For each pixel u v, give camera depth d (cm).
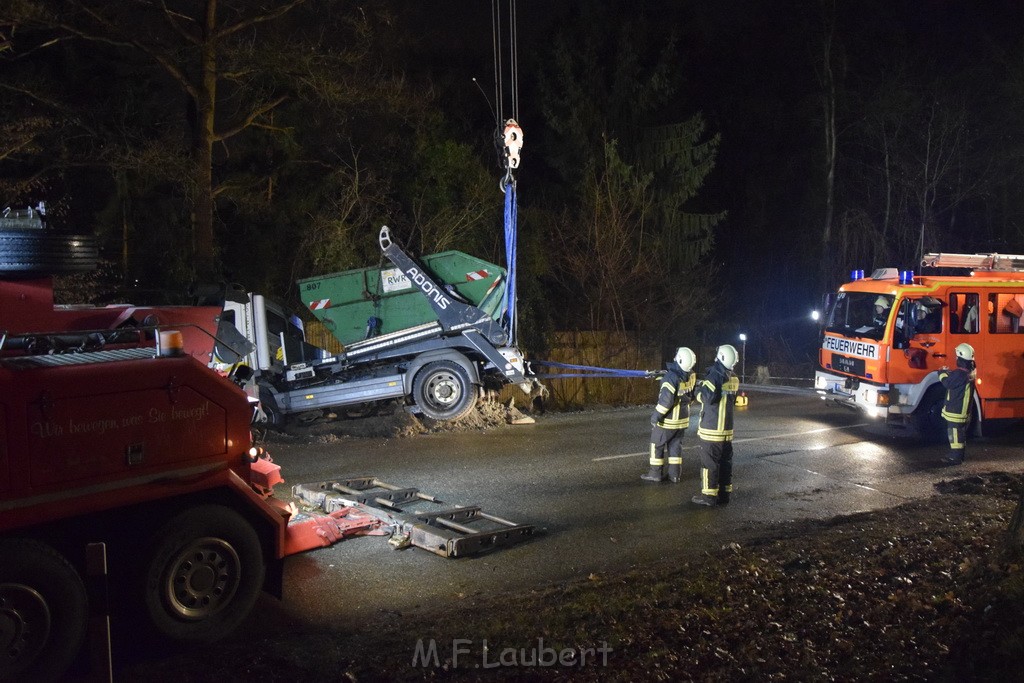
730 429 903
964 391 1102
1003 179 2580
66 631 481
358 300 1306
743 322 2898
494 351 1294
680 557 727
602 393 1803
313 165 2023
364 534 781
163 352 536
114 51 1708
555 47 2336
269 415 1284
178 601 534
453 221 1797
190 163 1514
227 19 1541
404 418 1301
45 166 1490
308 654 521
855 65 2861
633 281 1959
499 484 981
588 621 557
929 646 495
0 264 593
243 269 1902
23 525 467
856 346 1306
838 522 827
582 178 2170
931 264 1395
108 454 498
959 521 784
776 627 538
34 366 477
